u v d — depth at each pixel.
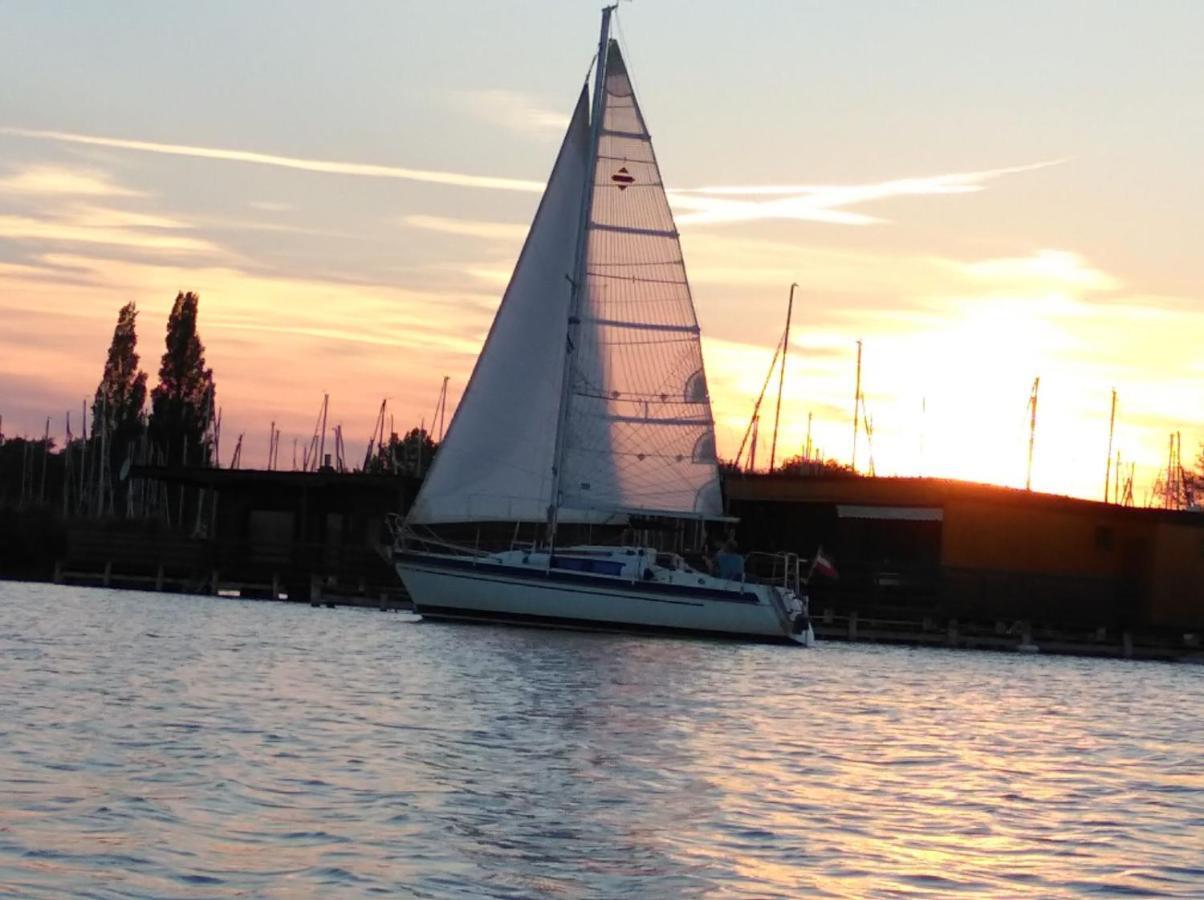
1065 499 58.22
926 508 55.88
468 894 14.54
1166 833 18.92
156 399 101.25
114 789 18.25
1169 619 59.22
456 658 36.88
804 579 51.84
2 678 28.83
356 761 21.03
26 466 121.69
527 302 48.22
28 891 13.84
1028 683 40.78
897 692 35.62
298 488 61.41
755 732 26.56
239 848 15.78
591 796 19.33
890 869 16.30
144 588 62.84
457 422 47.81
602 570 46.59
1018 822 19.27
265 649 37.41
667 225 48.56
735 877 15.62
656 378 48.38
